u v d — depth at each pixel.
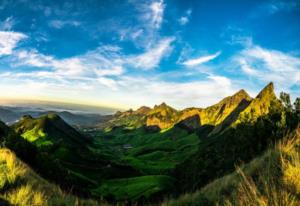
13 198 8.40
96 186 85.12
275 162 7.07
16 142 29.34
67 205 9.99
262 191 5.61
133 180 92.06
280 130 22.09
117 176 125.62
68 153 132.62
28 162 27.78
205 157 63.31
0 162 12.62
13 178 10.36
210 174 33.22
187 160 101.69
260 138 24.75
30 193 9.15
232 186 7.99
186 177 59.38
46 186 12.21
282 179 5.49
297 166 5.60
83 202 11.53
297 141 7.53
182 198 10.27
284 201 4.48
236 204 5.43
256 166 8.02
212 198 8.09
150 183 78.44
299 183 5.02
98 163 138.62
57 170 30.95
